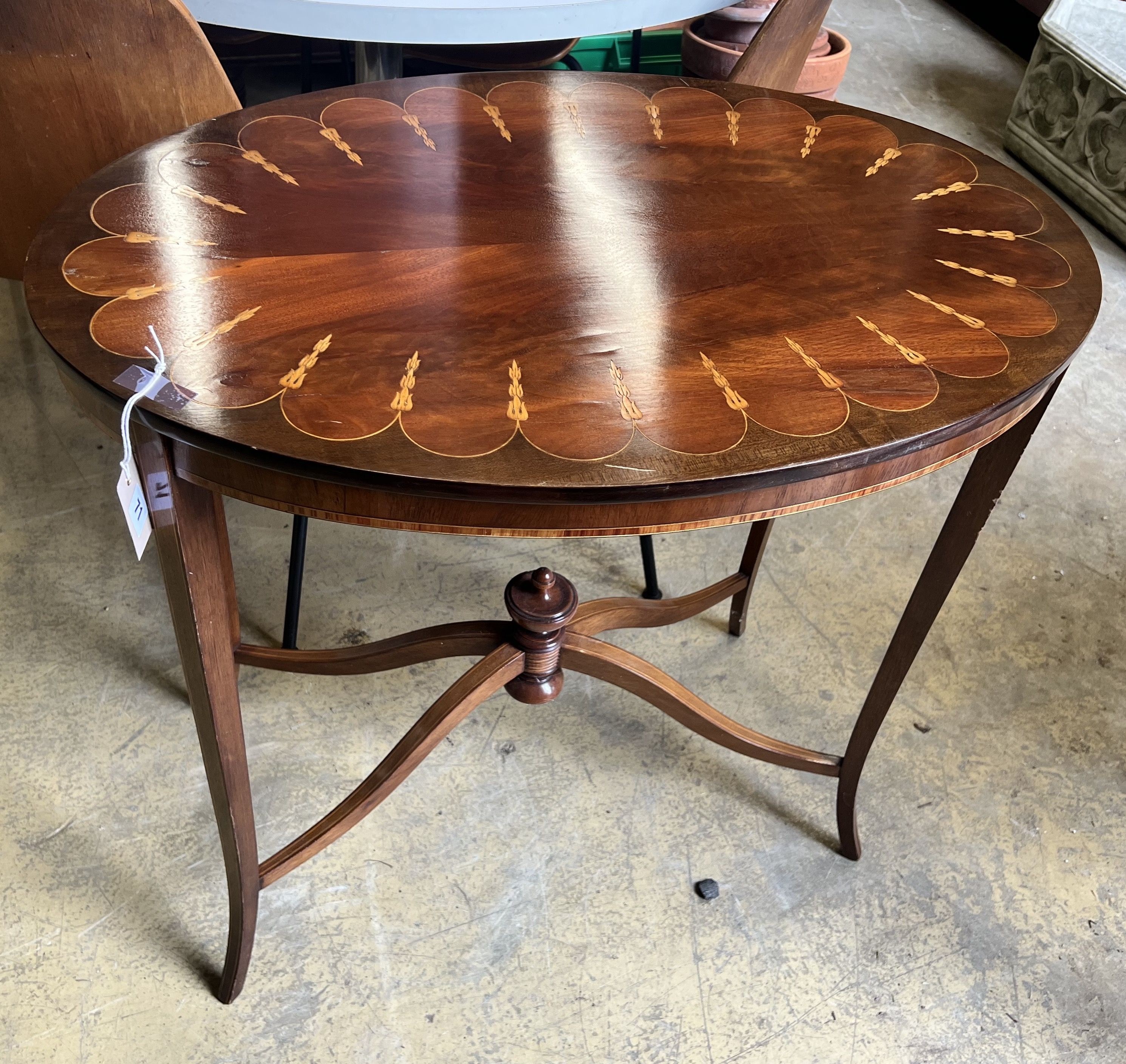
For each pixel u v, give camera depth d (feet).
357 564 4.92
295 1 3.62
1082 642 4.86
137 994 3.30
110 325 2.31
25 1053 3.13
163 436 2.15
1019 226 3.10
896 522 5.49
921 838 3.97
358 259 2.68
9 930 3.42
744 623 4.68
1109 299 7.34
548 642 3.42
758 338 2.51
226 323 2.37
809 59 7.38
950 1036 3.38
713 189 3.20
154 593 4.65
